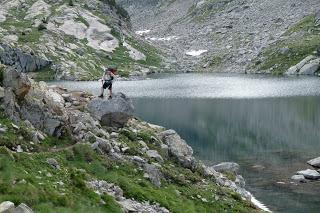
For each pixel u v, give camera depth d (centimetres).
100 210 2423
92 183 2786
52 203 2252
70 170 2817
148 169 3422
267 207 4175
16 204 2098
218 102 12056
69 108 4003
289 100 12156
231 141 7475
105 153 3381
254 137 7762
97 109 4028
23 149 2850
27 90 3328
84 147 3148
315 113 9994
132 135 4003
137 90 15162
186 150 4319
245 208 3619
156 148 4012
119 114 4047
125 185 2967
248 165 5925
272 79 18912
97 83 17912
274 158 6272
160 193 3114
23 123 3161
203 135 7981
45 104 3456
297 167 5744
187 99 12738
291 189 4784
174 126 8738
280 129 8381
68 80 19738
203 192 3588
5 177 2291
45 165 2731
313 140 7388
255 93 13912
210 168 4638
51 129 3306
